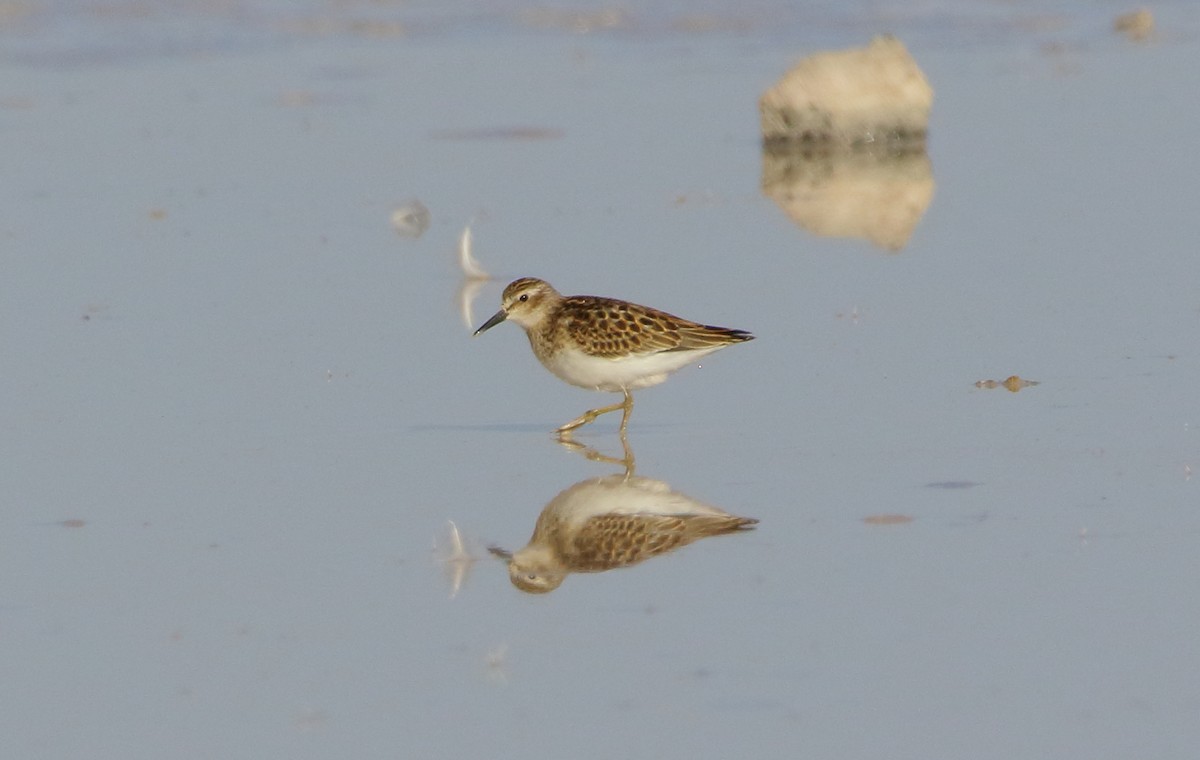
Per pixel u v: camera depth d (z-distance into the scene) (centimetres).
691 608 1095
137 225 2214
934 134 2695
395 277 1983
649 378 1465
